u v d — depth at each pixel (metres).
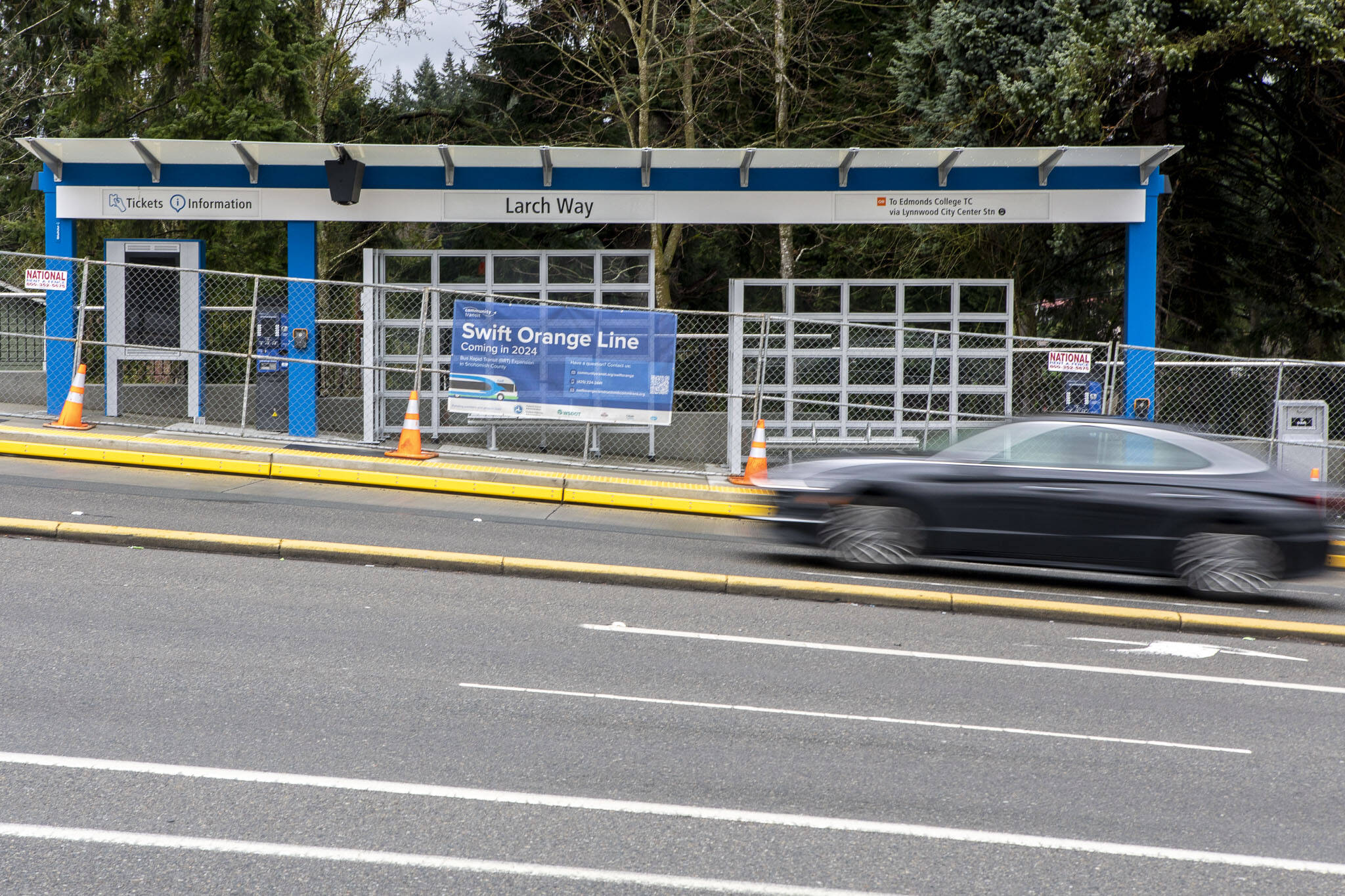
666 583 11.57
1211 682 9.24
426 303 20.42
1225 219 26.92
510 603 10.62
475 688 8.16
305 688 7.95
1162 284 26.38
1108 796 6.77
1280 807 6.69
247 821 5.91
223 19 30.47
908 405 20.58
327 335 21.81
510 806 6.24
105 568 10.94
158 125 31.22
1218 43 21.23
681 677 8.66
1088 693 8.80
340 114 37.03
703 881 5.48
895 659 9.47
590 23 30.97
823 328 20.52
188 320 19.53
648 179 19.38
